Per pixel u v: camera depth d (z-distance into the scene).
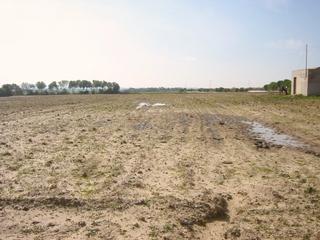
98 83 129.38
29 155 13.55
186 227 7.32
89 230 7.12
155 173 11.24
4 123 23.80
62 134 18.83
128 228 7.22
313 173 11.41
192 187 9.86
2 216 7.82
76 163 12.38
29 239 6.77
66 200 8.59
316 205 8.62
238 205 8.67
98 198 8.81
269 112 30.94
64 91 109.88
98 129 20.72
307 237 7.01
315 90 47.75
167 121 24.84
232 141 17.06
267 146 15.76
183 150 14.79
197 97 62.62
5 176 10.73
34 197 8.83
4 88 91.69
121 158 13.20
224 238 6.97
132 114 30.16
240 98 54.09
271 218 7.89
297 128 21.23
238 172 11.51
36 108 38.06
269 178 10.84
